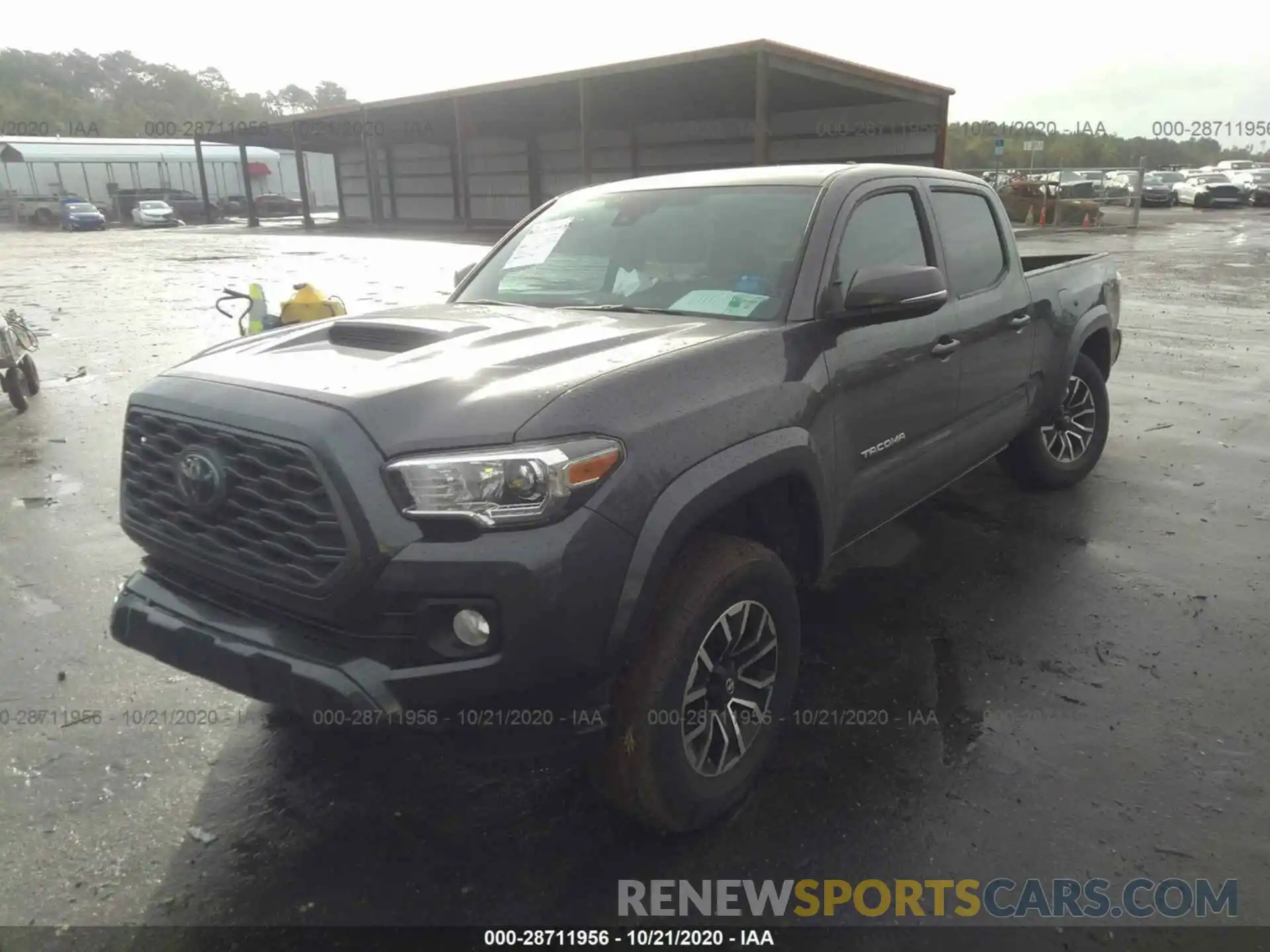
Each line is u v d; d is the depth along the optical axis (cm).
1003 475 600
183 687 360
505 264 409
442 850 274
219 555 260
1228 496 555
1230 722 331
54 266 2147
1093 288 548
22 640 394
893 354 350
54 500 561
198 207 4962
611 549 236
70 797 296
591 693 245
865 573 459
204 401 261
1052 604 423
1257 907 249
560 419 237
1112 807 288
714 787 279
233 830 283
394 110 3406
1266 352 988
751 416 278
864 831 280
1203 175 4262
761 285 331
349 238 3192
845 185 361
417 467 228
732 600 270
